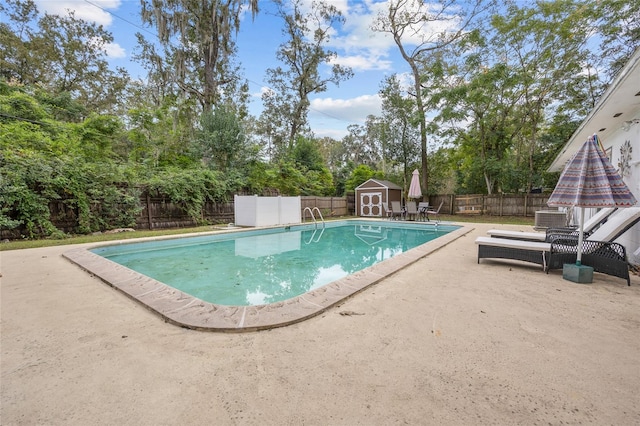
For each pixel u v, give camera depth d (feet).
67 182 26.73
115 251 22.57
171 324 8.35
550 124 54.34
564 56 44.45
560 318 8.61
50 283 12.39
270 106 73.26
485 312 9.09
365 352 6.69
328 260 21.30
